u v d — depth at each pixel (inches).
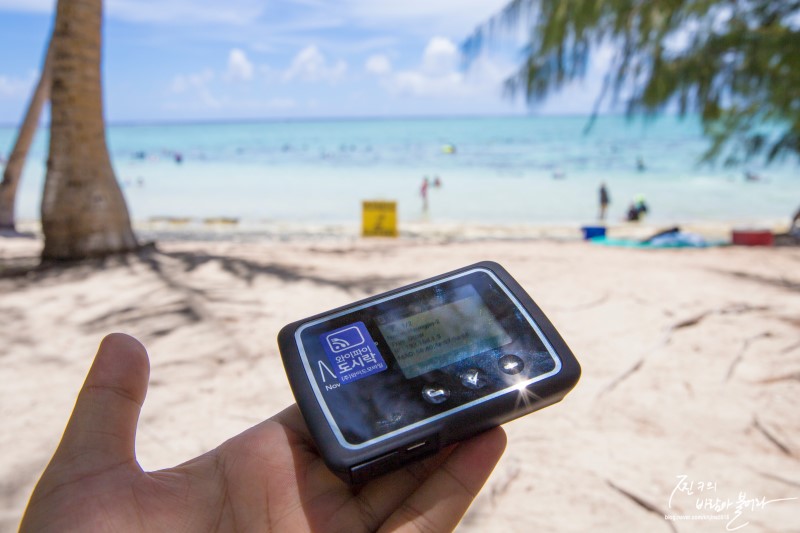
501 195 1115.3
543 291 218.2
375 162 2063.2
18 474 105.0
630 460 109.7
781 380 139.6
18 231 513.3
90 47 273.4
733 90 420.8
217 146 3412.9
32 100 504.4
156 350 161.9
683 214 885.2
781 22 414.6
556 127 5556.1
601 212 818.2
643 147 2721.5
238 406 130.3
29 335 175.9
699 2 404.8
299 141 3890.3
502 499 98.7
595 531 91.1
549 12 399.2
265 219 807.1
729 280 237.6
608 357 155.9
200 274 248.5
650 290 219.0
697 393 135.4
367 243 400.2
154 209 927.0
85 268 263.6
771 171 1551.4
